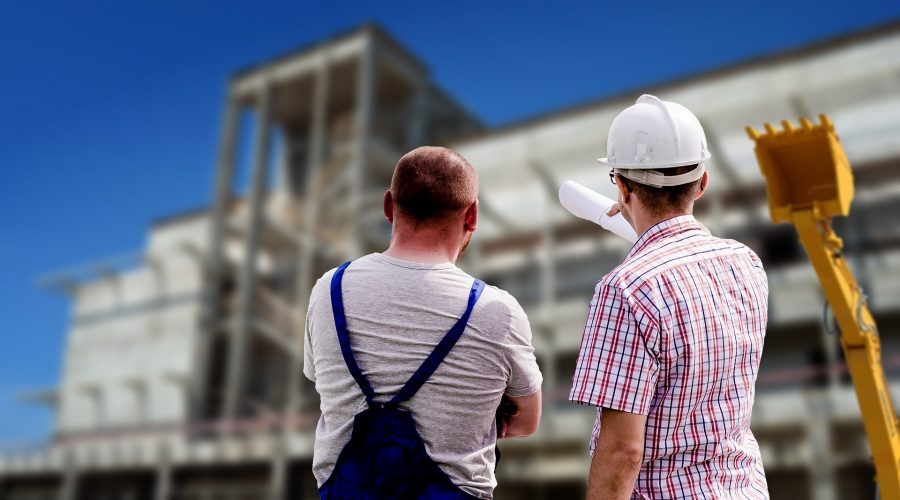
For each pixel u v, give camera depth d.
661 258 1.36
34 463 18.34
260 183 20.25
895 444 1.65
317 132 20.02
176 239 22.80
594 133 16.12
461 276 1.45
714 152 12.70
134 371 21.19
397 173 1.51
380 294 1.41
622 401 1.26
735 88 14.24
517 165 16.86
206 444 15.77
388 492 1.29
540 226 15.88
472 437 1.37
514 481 14.70
